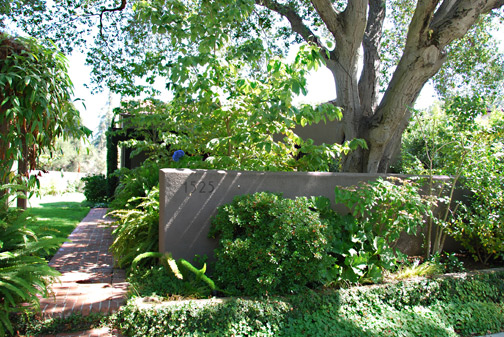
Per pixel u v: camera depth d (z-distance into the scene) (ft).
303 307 13.58
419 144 37.50
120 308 12.63
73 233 26.27
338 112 17.67
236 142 17.69
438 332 13.99
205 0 19.20
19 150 14.43
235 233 14.96
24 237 12.42
